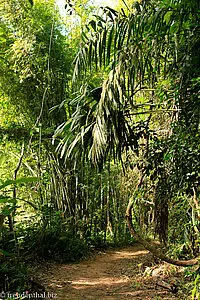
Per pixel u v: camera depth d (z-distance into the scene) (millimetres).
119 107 3059
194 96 2746
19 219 6449
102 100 2984
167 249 4617
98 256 6488
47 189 6586
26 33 5957
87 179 6969
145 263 5141
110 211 7504
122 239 7496
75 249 6086
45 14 6211
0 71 6254
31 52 6012
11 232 4715
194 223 3359
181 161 2961
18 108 6449
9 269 4047
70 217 6352
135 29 2883
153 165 3404
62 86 6371
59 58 6355
